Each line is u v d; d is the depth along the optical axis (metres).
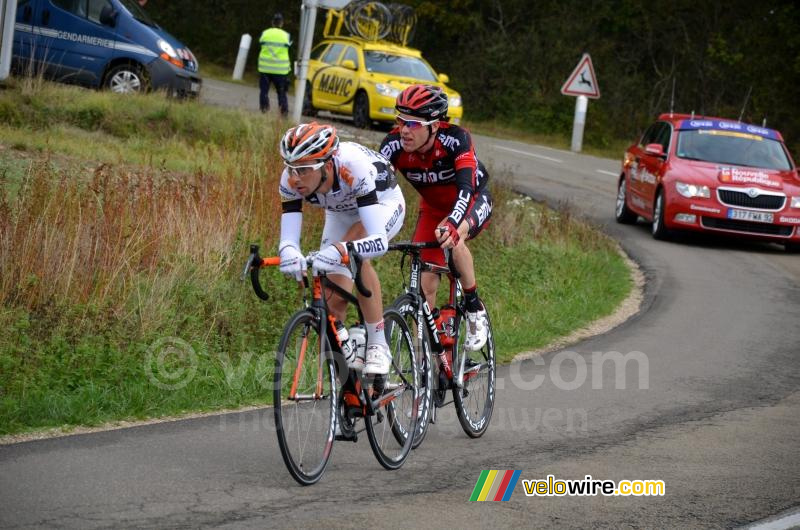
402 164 8.36
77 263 10.29
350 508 6.50
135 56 22.31
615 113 42.66
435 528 6.25
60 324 9.48
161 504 6.32
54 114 18.98
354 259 6.82
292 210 7.12
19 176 13.34
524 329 12.63
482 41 44.34
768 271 17.72
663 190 19.92
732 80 42.44
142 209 11.90
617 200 22.77
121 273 10.62
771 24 42.03
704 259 18.48
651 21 43.69
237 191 13.48
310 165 6.66
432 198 8.55
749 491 7.30
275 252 12.48
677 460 7.98
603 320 13.78
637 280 16.53
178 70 22.64
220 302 10.84
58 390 8.62
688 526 6.56
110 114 19.41
